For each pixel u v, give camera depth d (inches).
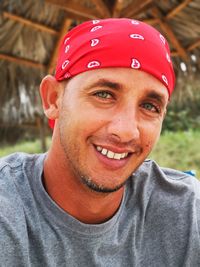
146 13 136.2
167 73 45.8
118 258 49.4
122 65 42.6
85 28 45.9
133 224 51.4
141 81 43.0
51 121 52.1
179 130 342.0
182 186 57.0
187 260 52.1
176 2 124.8
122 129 41.7
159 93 44.4
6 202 44.8
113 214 49.1
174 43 139.5
